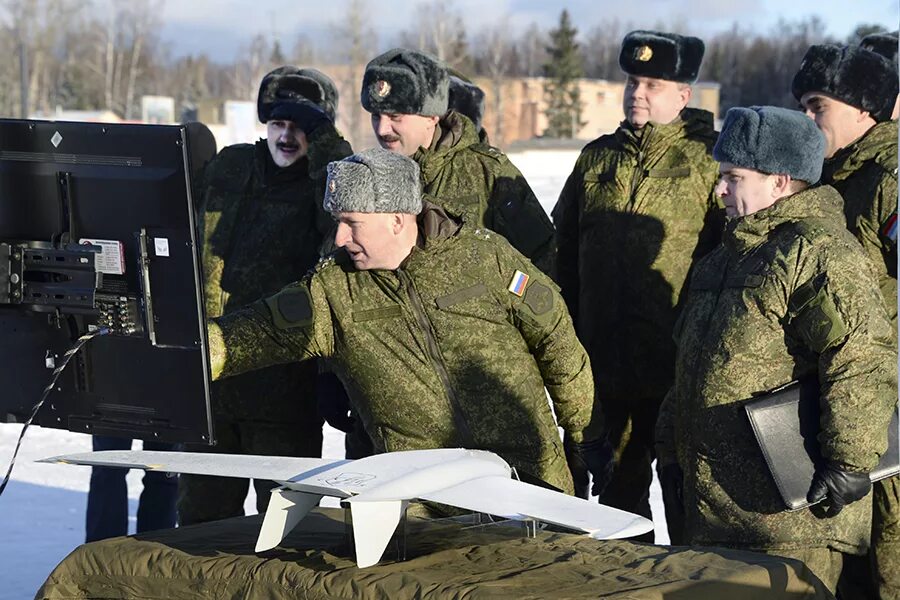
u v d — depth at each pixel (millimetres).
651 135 4570
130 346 2910
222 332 3293
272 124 4547
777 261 3236
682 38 4539
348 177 3129
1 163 2922
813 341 3146
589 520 2490
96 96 67875
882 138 4012
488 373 3297
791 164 3312
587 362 3484
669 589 2488
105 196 2836
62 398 3035
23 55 44500
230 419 4598
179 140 2727
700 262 3545
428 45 64625
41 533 5957
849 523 3250
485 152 4426
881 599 3734
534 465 3357
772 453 3162
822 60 4102
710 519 3328
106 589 2900
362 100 4336
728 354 3283
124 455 2992
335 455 7086
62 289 2912
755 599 2588
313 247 4555
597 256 4664
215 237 4641
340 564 2715
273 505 2713
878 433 3082
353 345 3322
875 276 3201
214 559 2795
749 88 77750
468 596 2477
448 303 3264
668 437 3576
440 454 2859
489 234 3330
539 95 66625
